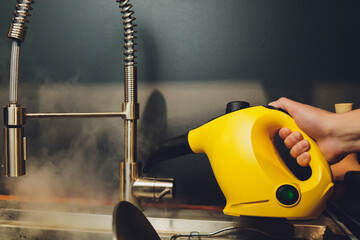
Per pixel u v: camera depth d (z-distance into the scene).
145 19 0.70
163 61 0.70
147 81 0.70
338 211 0.43
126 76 0.58
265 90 0.67
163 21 0.69
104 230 0.60
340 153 0.45
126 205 0.39
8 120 0.51
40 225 0.62
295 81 0.67
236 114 0.46
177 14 0.69
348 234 0.41
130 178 0.58
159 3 0.69
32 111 0.73
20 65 0.74
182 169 0.71
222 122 0.47
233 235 0.56
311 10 0.66
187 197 0.71
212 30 0.68
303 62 0.67
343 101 0.66
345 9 0.65
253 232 0.56
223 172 0.45
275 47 0.67
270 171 0.42
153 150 0.57
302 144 0.44
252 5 0.67
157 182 0.57
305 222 0.56
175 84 0.70
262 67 0.67
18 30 0.51
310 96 0.66
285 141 0.46
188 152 0.54
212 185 0.70
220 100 0.69
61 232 0.60
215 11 0.68
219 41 0.68
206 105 0.69
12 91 0.52
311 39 0.66
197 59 0.69
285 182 0.41
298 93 0.67
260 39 0.67
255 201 0.43
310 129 0.45
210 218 0.61
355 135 0.42
